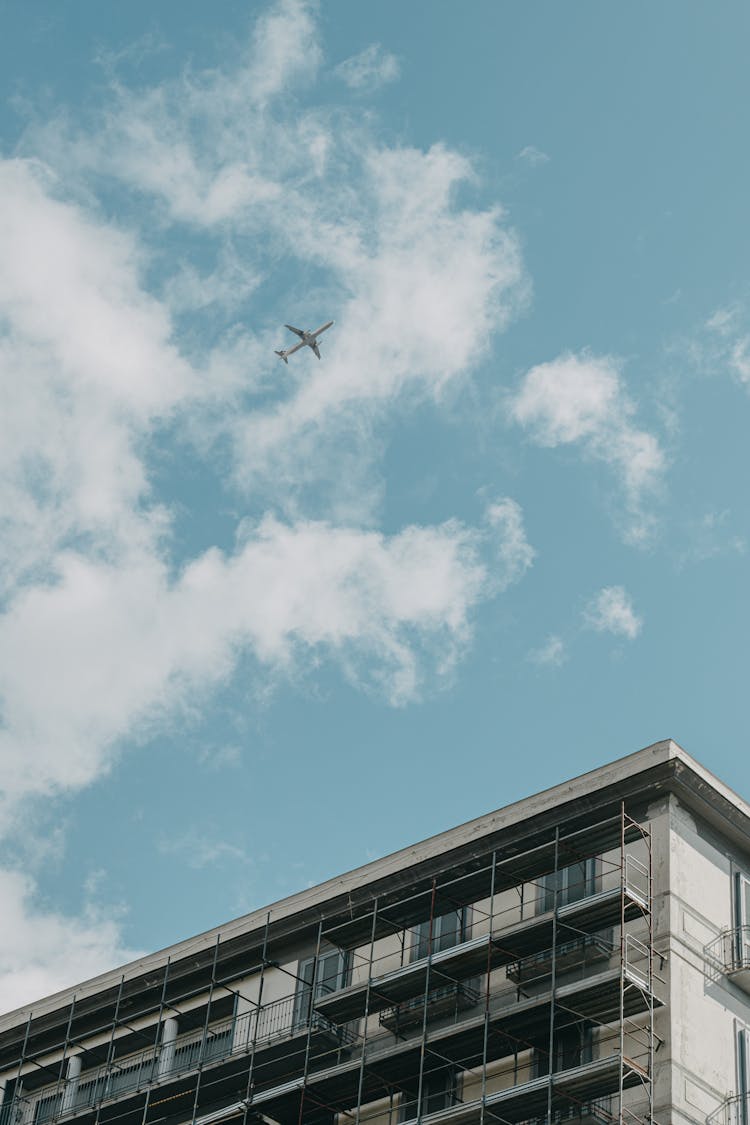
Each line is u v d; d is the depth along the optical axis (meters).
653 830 56.94
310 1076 61.06
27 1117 70.38
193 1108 62.59
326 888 64.81
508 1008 54.78
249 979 66.38
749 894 57.66
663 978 53.75
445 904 60.75
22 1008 73.44
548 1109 51.53
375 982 58.94
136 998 69.75
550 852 57.47
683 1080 52.09
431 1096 57.34
